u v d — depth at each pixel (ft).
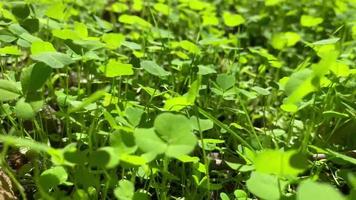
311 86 0.61
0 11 1.18
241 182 0.87
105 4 2.16
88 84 1.07
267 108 1.20
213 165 0.90
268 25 1.97
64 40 0.94
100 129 0.88
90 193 0.71
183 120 0.60
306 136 0.81
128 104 0.92
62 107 0.92
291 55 1.68
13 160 0.89
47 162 0.83
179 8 1.83
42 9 1.42
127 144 0.64
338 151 0.97
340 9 2.02
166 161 0.71
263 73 1.34
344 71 0.87
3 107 0.86
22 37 0.92
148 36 1.43
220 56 1.62
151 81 1.16
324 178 0.87
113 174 0.71
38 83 0.72
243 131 1.04
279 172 0.54
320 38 1.84
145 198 0.67
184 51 1.45
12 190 0.79
